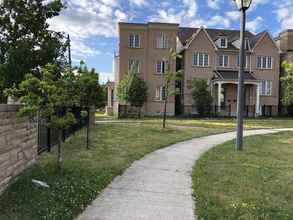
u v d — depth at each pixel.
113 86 49.16
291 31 45.38
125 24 41.38
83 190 7.03
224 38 43.97
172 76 23.70
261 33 45.31
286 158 12.60
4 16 15.42
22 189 6.68
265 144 16.81
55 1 16.16
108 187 7.79
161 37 41.94
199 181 8.55
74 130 17.39
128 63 41.59
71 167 9.03
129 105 39.50
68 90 8.66
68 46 16.27
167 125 26.08
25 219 5.28
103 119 35.88
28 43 14.74
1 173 6.40
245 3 14.06
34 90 7.75
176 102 43.91
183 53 43.00
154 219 5.79
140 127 23.30
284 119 38.50
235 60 43.62
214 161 11.59
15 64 14.42
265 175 9.34
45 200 6.15
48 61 14.85
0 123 6.35
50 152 11.34
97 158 11.03
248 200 6.96
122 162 10.67
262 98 44.03
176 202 6.81
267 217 5.96
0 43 15.27
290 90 24.48
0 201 5.94
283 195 7.43
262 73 44.06
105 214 5.94
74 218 5.68
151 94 41.91
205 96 40.00
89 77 12.19
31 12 15.57
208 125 27.73
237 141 14.36
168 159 11.91
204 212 6.13
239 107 14.34
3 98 14.41
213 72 42.75
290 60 43.59
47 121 9.70
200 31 42.56
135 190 7.62
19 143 7.66
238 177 9.05
